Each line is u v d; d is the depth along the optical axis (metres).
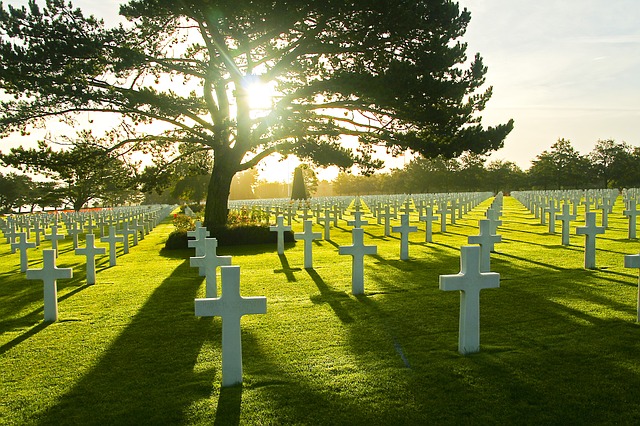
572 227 18.33
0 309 7.75
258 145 18.39
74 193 59.84
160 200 91.31
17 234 19.41
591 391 3.88
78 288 9.30
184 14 16.17
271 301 7.36
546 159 76.88
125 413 3.85
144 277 10.38
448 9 13.62
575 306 6.36
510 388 3.99
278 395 4.04
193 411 3.82
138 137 18.25
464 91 14.05
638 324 5.49
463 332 4.79
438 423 3.51
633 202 14.57
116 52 14.78
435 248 13.48
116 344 5.62
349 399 3.92
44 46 14.08
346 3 13.19
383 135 15.80
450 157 14.84
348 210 34.47
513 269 9.25
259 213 25.67
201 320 6.54
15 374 4.79
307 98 15.95
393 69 13.08
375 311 6.59
